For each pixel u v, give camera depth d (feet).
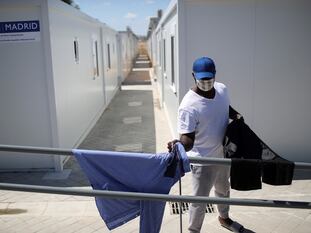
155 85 64.08
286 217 15.12
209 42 20.29
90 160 9.21
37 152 9.08
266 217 15.14
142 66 118.42
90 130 32.48
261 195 17.34
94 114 35.14
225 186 12.94
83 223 15.02
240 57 20.44
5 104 21.20
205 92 11.03
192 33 20.22
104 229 14.48
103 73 41.83
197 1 19.90
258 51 20.38
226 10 20.03
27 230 14.58
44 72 20.85
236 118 11.10
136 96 52.03
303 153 21.24
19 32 20.44
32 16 20.29
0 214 16.07
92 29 35.35
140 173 9.29
